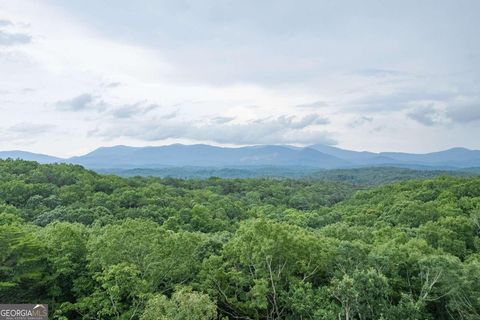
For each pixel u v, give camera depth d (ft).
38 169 313.73
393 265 107.04
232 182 495.00
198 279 108.78
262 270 100.48
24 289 100.22
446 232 161.17
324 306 93.40
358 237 159.12
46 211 224.33
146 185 352.28
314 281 107.86
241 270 107.34
